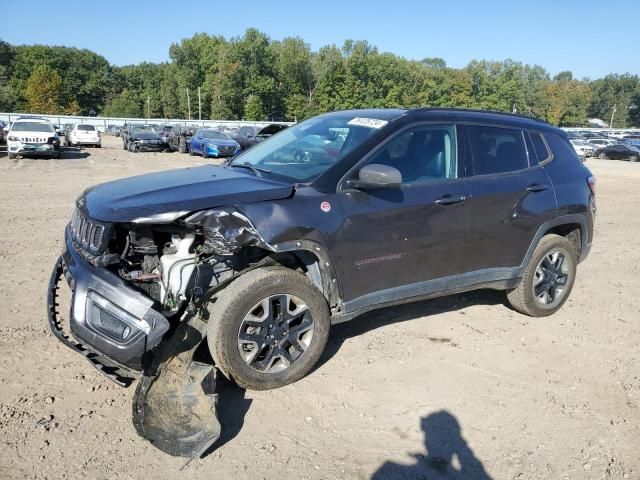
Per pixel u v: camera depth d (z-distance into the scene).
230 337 3.42
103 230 3.29
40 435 3.12
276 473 2.92
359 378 3.93
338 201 3.76
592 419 3.57
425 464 3.06
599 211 12.34
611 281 6.66
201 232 3.46
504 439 3.32
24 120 22.70
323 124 4.66
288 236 3.50
